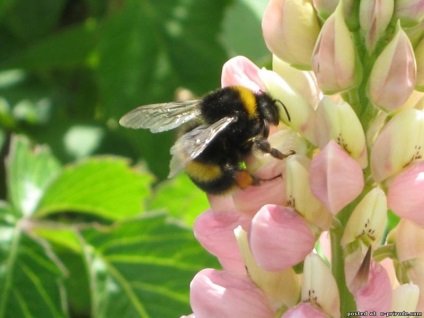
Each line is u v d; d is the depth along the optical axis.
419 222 0.29
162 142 0.46
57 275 0.39
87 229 0.39
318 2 0.29
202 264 0.39
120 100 0.47
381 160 0.29
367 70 0.29
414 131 0.29
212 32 0.47
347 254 0.29
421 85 0.29
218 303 0.29
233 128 0.30
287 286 0.30
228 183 0.30
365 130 0.29
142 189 0.41
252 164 0.29
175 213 0.41
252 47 0.47
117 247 0.39
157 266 0.39
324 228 0.29
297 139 0.30
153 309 0.39
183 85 0.47
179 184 0.41
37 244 0.39
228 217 0.30
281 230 0.28
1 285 0.39
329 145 0.28
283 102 0.29
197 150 0.30
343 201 0.28
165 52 0.47
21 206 0.41
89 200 0.41
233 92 0.30
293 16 0.29
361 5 0.29
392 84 0.29
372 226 0.29
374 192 0.29
